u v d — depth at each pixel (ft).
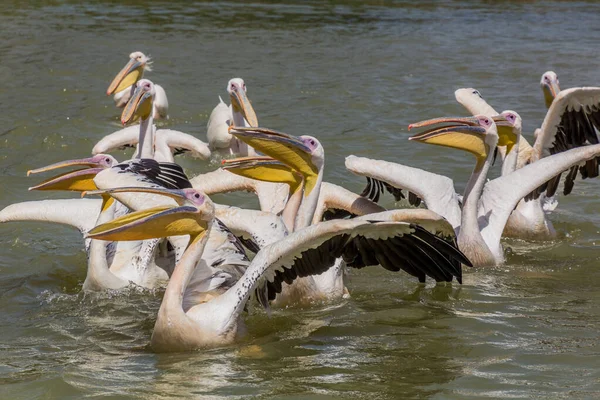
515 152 48.93
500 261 44.39
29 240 46.96
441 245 35.50
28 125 67.46
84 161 40.19
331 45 104.37
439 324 36.01
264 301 35.14
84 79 83.97
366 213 43.29
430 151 62.85
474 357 32.55
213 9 132.46
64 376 30.32
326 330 35.45
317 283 38.86
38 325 36.22
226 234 38.58
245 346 33.60
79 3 135.23
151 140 52.11
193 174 59.36
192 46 101.96
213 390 29.40
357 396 28.94
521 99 78.18
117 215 42.83
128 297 39.55
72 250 45.75
